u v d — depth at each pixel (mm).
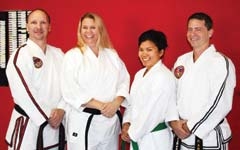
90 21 2273
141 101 2148
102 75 2285
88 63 2275
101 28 2326
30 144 2324
